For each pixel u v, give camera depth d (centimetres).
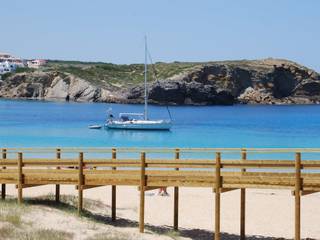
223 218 3772
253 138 11619
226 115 19712
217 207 2991
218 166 2980
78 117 17362
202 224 3572
